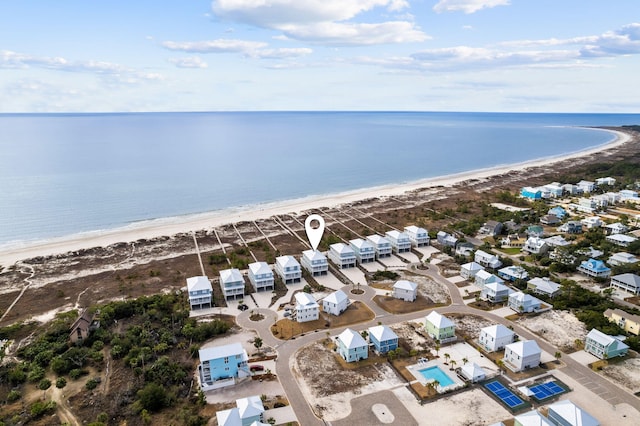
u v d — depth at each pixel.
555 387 76.88
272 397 75.19
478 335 95.38
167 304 108.56
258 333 97.38
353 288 120.94
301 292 116.56
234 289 114.06
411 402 73.75
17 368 82.19
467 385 77.62
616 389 76.31
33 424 68.31
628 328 94.19
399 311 106.88
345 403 73.56
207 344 92.75
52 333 94.88
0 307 112.06
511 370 81.94
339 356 88.00
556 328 97.62
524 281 119.44
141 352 85.75
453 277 127.56
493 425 64.31
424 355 87.75
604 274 122.06
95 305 112.12
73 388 77.31
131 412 70.75
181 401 74.38
